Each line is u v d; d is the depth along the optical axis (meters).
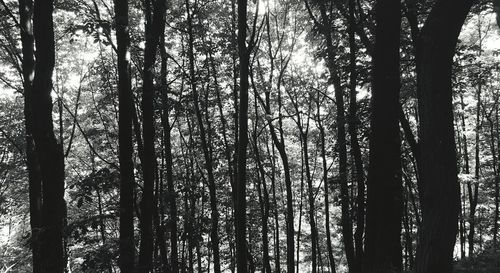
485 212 27.80
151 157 7.29
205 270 24.81
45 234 6.30
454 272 7.77
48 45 6.52
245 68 7.59
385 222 5.68
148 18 8.00
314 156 24.59
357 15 12.01
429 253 4.21
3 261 23.98
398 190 5.80
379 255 5.62
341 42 13.87
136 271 6.87
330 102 20.20
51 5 6.55
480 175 24.58
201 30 14.80
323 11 12.58
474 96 23.72
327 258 30.53
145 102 7.30
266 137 22.16
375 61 6.01
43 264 6.23
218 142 18.47
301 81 18.89
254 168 21.52
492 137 23.95
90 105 22.58
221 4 16.02
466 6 4.34
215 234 11.95
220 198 20.89
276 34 19.64
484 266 7.83
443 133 4.32
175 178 16.05
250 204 22.50
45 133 6.46
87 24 6.72
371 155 5.91
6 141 17.02
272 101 21.34
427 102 4.43
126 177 6.73
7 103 18.83
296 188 28.80
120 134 6.75
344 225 11.99
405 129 11.52
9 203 22.58
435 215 4.25
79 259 16.33
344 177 12.33
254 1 8.60
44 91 6.48
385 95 5.88
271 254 31.08
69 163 21.56
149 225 7.19
